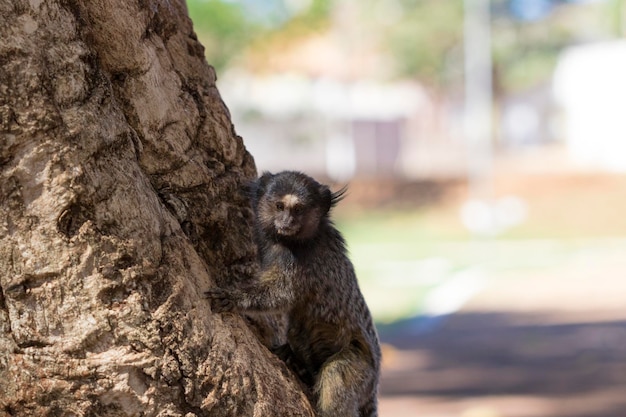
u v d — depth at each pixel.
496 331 21.23
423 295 26.45
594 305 24.03
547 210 43.41
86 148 5.09
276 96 55.56
